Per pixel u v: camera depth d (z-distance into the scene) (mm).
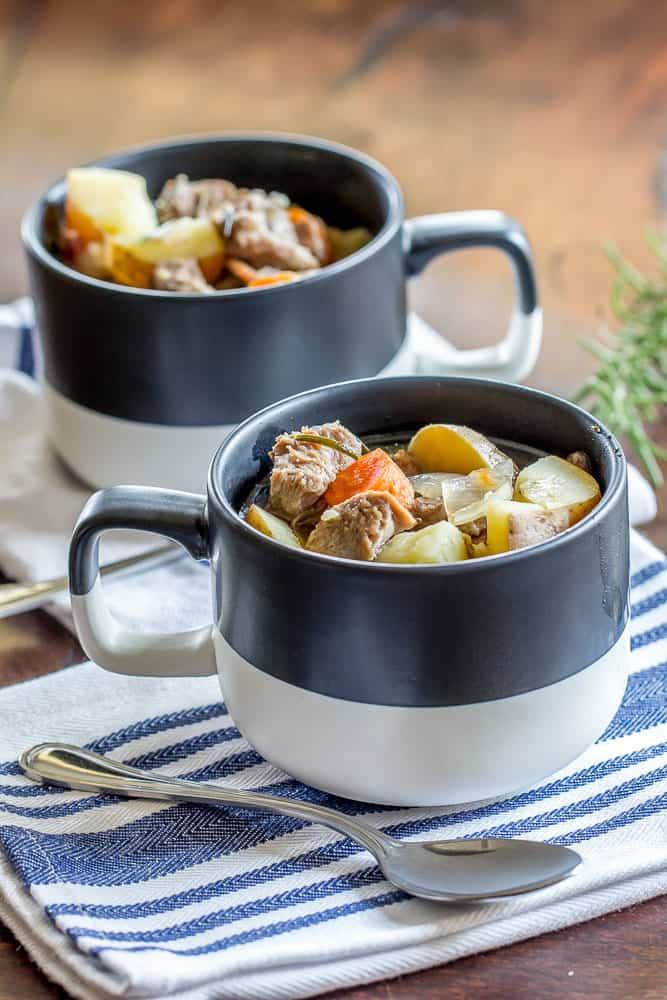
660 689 756
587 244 1115
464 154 1287
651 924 678
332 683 676
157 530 708
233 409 853
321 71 1479
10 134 1359
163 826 712
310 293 836
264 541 671
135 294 833
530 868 674
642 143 1281
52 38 1568
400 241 876
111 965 645
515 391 739
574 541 665
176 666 731
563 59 1457
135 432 863
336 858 698
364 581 659
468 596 658
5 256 1104
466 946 664
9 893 682
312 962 656
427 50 1502
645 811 706
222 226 899
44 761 732
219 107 1417
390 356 880
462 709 673
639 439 881
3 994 666
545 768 696
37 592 818
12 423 949
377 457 714
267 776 732
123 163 953
